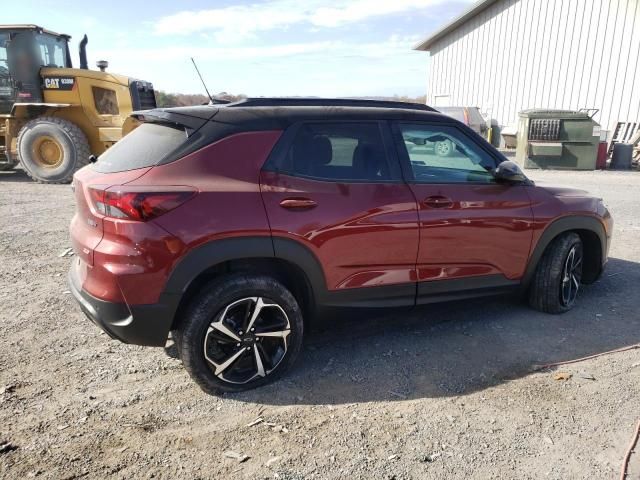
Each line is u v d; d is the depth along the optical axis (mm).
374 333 4082
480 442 2746
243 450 2686
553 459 2615
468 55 22016
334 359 3660
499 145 20438
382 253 3490
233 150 3143
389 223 3463
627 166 15836
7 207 8398
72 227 3350
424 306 3814
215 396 3188
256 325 3230
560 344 3885
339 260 3354
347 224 3324
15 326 4066
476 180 3934
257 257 3113
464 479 2479
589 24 17984
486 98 21469
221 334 3115
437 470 2539
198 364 3076
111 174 3088
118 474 2494
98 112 11172
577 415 2979
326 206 3273
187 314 3047
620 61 17453
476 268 3908
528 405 3082
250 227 3031
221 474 2508
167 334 3012
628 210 9016
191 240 2910
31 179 11484
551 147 15023
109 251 2883
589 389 3250
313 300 3389
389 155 3602
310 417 2979
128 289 2879
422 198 3598
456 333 4078
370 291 3525
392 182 3564
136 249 2844
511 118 20641
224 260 3006
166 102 13227
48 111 11094
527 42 19688
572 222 4285
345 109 3564
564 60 18766
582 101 18562
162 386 3289
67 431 2809
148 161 3059
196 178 3016
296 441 2760
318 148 3381
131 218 2854
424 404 3107
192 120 3164
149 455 2637
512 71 20344
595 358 3654
